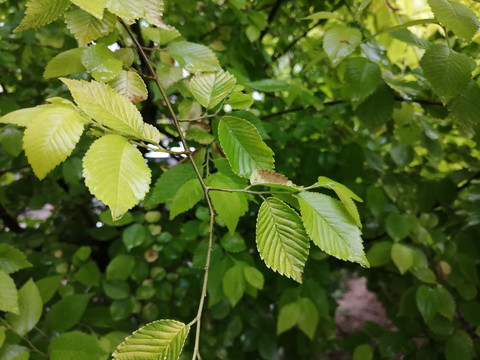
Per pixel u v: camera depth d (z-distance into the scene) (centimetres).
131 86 26
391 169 70
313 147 66
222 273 49
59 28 60
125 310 56
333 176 64
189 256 72
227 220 30
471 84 31
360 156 62
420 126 58
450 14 26
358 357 62
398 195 67
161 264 61
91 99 20
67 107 20
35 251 68
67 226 88
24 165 62
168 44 31
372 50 45
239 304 74
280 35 77
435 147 58
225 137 25
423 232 58
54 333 40
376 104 43
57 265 57
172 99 70
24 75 72
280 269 20
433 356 63
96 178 18
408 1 55
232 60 62
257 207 64
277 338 83
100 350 33
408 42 33
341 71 56
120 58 27
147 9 24
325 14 36
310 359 84
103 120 20
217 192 31
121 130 20
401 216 56
